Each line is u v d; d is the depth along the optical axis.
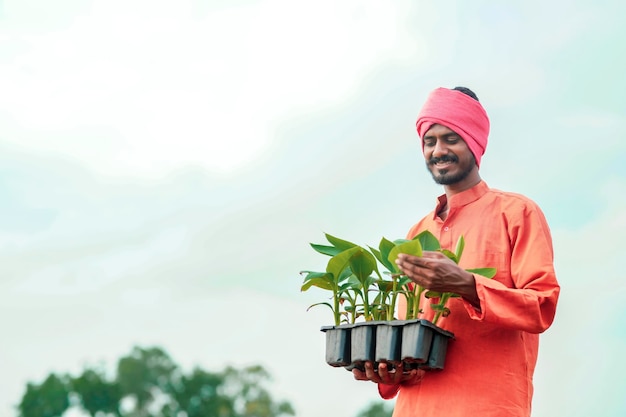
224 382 55.75
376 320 4.59
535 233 4.58
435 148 4.78
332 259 4.58
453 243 4.79
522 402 4.55
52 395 55.62
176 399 55.97
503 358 4.55
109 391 56.06
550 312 4.44
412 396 4.65
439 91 4.83
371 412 42.03
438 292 4.53
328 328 4.68
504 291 4.30
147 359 56.91
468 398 4.51
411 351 4.37
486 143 4.84
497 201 4.76
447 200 4.97
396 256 4.40
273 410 55.16
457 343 4.59
